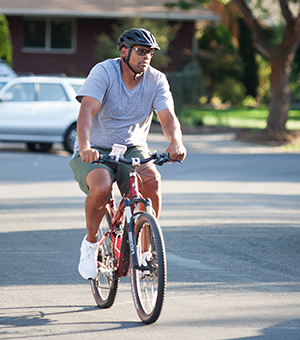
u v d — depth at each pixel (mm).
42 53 88125
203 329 12906
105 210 13836
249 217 26047
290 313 14055
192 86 75000
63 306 14492
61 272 17438
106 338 12336
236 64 105000
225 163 45594
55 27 88000
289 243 21438
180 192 32406
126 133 14359
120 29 84188
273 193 32594
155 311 12656
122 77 14047
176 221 25000
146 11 86500
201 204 28938
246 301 14914
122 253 13656
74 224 24156
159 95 14406
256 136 62938
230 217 25969
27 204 28484
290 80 111688
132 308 14445
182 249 20359
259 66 115625
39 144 52938
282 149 57500
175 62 87750
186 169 42125
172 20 88125
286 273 17641
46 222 24469
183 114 74312
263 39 63281
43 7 85562
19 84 49625
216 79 104625
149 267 12820
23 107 49062
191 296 15281
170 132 14117
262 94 116750
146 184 13789
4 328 12883
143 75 14219
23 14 85250
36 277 16875
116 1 89438
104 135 14328
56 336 12445
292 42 62438
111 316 13797
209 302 14812
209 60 102688
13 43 87312
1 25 68062
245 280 16812
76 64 88750
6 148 54531
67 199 29922
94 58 88688
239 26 111688
